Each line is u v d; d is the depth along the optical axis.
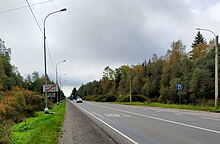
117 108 51.62
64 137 15.47
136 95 99.31
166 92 80.06
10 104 35.50
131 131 17.88
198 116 29.55
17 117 33.69
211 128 18.77
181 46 92.38
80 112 39.91
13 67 114.44
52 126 20.34
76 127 20.47
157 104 62.25
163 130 18.12
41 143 13.29
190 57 96.94
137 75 112.94
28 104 44.28
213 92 63.34
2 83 70.94
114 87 146.88
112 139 14.62
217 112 37.25
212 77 65.12
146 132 17.28
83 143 13.43
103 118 28.58
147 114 33.66
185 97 71.88
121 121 24.95
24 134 20.20
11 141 14.28
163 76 89.94
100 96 142.75
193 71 70.62
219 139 14.20
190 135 15.69
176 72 85.75
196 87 65.25
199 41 125.81
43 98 52.94
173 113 35.03
